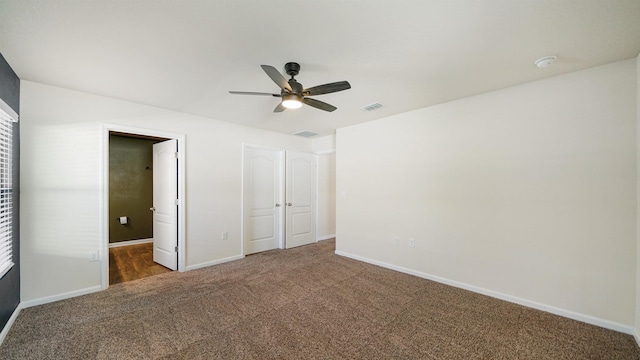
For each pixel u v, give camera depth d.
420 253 3.53
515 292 2.74
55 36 1.85
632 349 1.99
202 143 3.92
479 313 2.53
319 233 5.83
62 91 2.81
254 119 4.08
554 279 2.52
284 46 1.99
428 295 2.93
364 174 4.24
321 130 4.85
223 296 2.89
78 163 2.89
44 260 2.68
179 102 3.28
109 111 3.10
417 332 2.21
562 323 2.35
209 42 1.93
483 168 2.97
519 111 2.72
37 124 2.66
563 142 2.48
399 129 3.78
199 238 3.88
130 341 2.06
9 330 2.19
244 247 4.47
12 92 2.38
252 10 1.58
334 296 2.90
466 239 3.10
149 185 5.50
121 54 2.11
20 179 2.55
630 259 2.19
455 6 1.54
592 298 2.34
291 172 5.24
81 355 1.90
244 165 4.47
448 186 3.26
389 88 2.81
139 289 3.07
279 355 1.91
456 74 2.47
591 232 2.35
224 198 4.18
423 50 2.04
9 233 2.32
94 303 2.70
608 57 2.16
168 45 1.98
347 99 3.16
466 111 3.10
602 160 2.30
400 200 3.76
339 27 1.75
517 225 2.74
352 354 1.93
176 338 2.11
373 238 4.10
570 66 2.31
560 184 2.49
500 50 2.04
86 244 2.92
